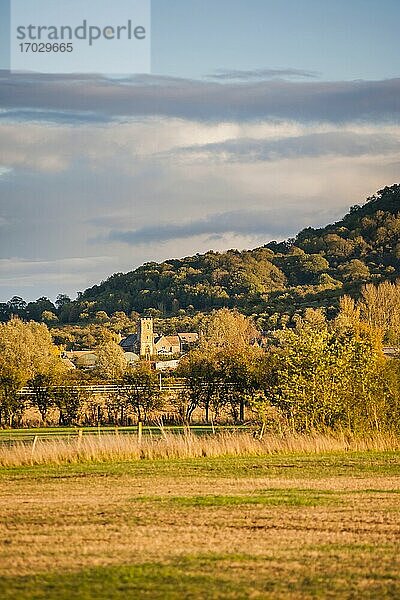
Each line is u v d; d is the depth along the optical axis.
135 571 21.95
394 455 50.31
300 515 30.44
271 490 36.81
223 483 39.16
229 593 20.11
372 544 25.47
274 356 69.44
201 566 22.53
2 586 20.53
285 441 52.25
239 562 23.00
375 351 60.94
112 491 36.72
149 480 40.28
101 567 22.38
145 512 31.03
